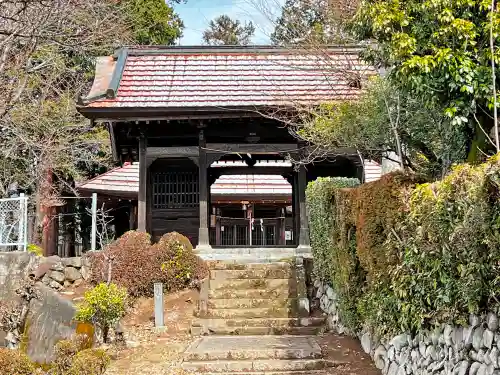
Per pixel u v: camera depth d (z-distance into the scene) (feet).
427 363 18.25
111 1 44.24
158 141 43.16
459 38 19.98
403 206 19.24
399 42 20.77
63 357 20.93
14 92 40.09
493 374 13.97
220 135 42.27
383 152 30.22
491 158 13.58
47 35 30.37
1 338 34.17
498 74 19.66
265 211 67.62
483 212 13.64
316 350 25.14
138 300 34.37
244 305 33.12
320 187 33.91
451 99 20.72
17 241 38.93
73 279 36.35
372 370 22.74
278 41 38.45
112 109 38.60
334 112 29.32
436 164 25.50
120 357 26.73
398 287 19.86
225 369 23.91
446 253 16.03
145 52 46.91
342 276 28.09
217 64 45.70
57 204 55.52
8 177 53.31
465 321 15.71
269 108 37.45
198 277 35.29
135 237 36.35
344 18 28.45
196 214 45.47
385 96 25.81
